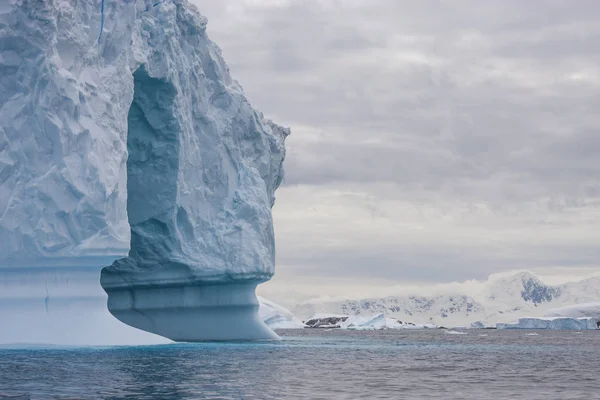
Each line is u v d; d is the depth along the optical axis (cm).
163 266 6606
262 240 6931
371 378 4034
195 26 6681
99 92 5328
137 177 6400
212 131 6838
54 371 3794
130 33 5616
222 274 6656
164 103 6247
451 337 13412
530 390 3678
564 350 8044
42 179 4959
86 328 5056
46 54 5003
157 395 3088
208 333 6875
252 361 4759
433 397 3297
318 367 4603
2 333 4831
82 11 5328
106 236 5088
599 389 3753
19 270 4959
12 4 4988
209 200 6806
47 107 4978
